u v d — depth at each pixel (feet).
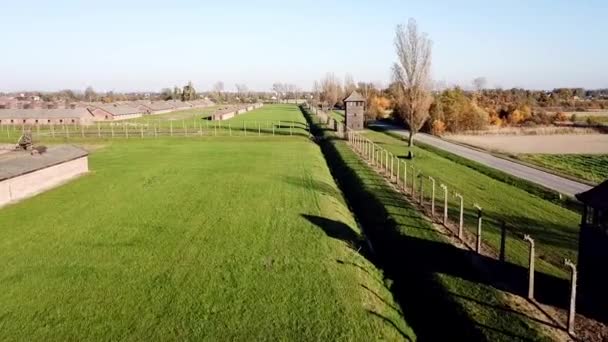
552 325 51.39
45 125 372.17
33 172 126.62
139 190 128.36
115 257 77.30
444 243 77.71
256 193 122.52
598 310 53.52
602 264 53.31
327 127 301.43
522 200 109.91
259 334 53.06
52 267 73.26
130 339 52.31
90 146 229.66
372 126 328.29
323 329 54.19
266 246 81.56
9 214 104.63
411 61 188.65
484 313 55.01
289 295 62.69
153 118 453.99
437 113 286.87
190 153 203.21
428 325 58.34
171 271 71.15
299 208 106.63
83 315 57.88
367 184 126.21
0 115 404.16
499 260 70.08
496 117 339.77
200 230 91.25
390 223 91.25
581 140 256.11
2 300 61.98
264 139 252.42
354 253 80.33
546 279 63.52
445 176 140.67
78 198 119.75
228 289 64.59
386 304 63.21
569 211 100.07
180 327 54.75
